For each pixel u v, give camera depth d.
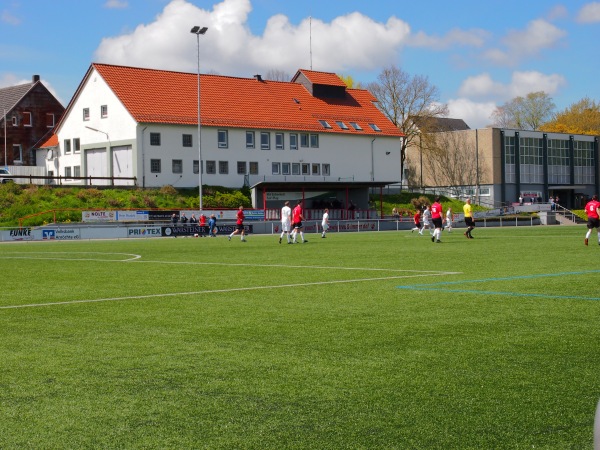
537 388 6.84
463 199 95.38
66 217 58.88
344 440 5.52
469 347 8.74
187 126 71.75
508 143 95.25
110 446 5.47
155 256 28.25
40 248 37.12
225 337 9.67
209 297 14.07
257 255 27.94
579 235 44.78
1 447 5.48
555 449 5.28
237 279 17.72
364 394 6.73
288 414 6.17
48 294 15.02
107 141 72.25
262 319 11.16
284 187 67.81
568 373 7.40
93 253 31.12
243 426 5.88
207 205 67.69
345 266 21.38
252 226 60.69
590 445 5.34
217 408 6.36
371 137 85.12
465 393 6.71
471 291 14.34
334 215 69.88
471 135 95.06
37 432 5.80
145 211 57.88
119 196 64.44
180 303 13.24
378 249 31.08
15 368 7.96
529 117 129.62
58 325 10.90
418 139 95.38
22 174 78.94
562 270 18.77
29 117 88.50
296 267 21.28
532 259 23.03
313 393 6.79
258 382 7.22
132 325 10.78
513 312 11.46
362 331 9.96
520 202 94.56
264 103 80.44
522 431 5.66
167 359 8.33
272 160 77.50
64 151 77.88
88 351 8.86
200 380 7.32
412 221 69.00
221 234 58.53
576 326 10.10
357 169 84.19
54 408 6.43
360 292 14.49
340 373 7.54
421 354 8.40
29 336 9.97
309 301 13.23
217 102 76.50
